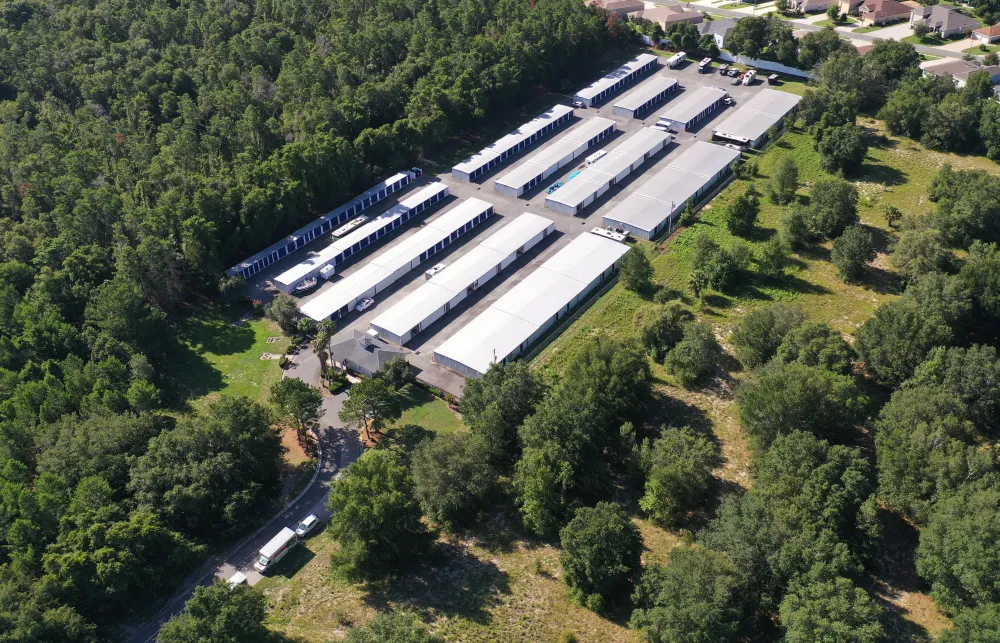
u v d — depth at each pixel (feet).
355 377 515.91
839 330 515.91
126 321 510.58
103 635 356.79
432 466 406.82
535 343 538.06
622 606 357.41
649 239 629.92
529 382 448.65
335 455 461.78
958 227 579.89
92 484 388.37
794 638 305.32
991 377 413.18
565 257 603.67
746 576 340.59
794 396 400.47
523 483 404.36
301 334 550.36
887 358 454.81
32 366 483.10
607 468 413.80
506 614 356.59
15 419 442.09
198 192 596.70
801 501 357.41
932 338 444.14
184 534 400.88
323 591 378.73
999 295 474.90
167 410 492.95
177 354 542.98
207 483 406.62
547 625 349.82
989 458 355.77
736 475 426.92
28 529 368.89
